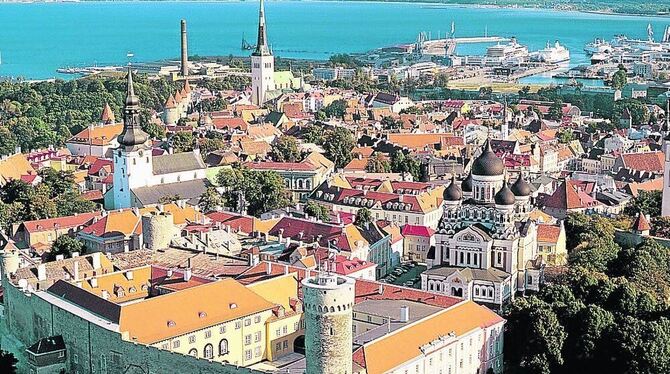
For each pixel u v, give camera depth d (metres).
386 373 199.75
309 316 176.12
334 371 176.00
